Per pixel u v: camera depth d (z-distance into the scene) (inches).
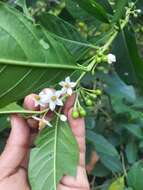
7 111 7.4
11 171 8.2
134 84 10.3
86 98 7.7
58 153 7.5
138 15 10.9
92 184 12.0
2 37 6.1
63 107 7.7
